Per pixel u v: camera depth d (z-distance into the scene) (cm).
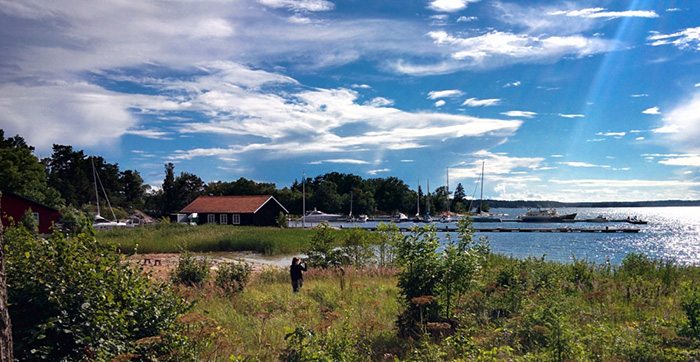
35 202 5103
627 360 890
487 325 1104
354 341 934
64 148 14788
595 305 1371
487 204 19275
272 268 2584
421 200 17238
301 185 17712
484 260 1238
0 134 9369
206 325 963
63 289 750
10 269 752
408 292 1141
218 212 7850
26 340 707
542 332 950
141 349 816
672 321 1123
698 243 6356
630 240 6738
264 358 951
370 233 2780
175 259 3606
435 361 864
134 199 16138
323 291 1711
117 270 854
